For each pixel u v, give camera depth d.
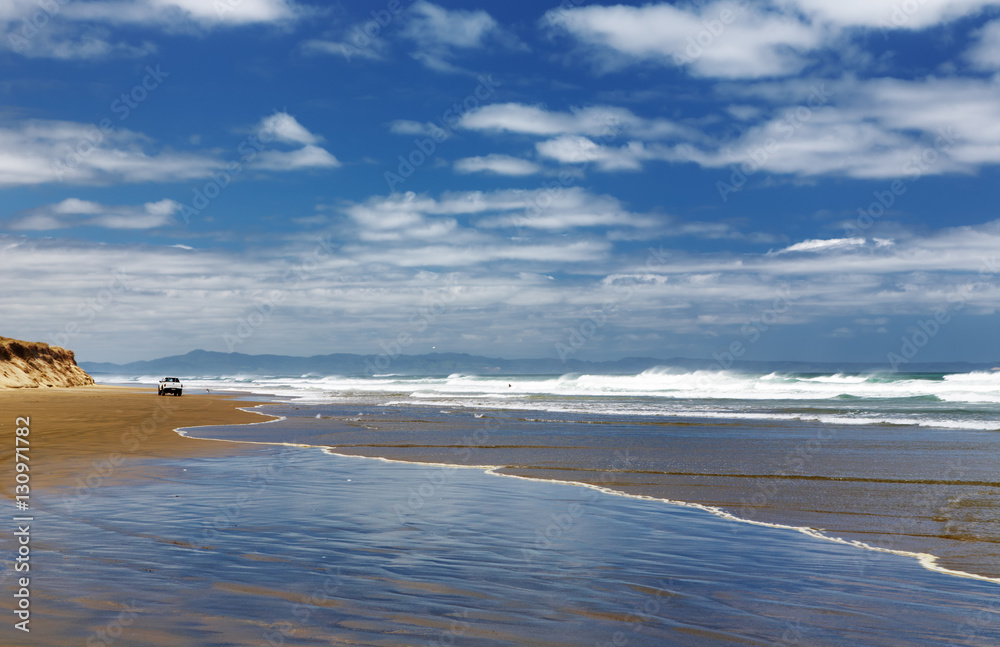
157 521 8.72
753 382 62.75
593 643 4.89
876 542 8.19
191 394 64.31
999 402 37.25
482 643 4.82
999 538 8.39
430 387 79.81
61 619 5.00
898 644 4.98
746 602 5.91
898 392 45.50
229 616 5.20
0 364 67.31
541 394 55.84
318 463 15.02
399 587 6.14
